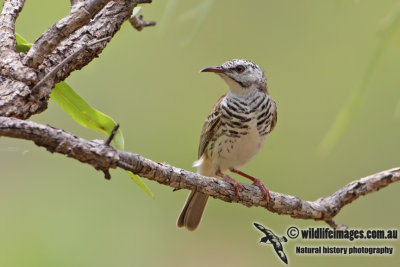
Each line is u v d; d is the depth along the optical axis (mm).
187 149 13828
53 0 8516
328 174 14164
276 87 14078
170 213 13500
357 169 14016
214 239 13742
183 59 13484
